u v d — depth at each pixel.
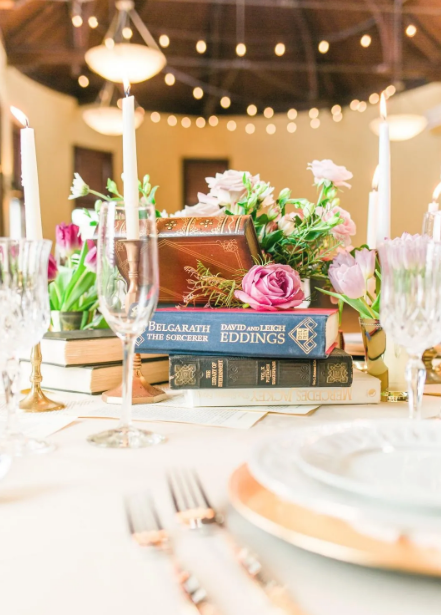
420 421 0.62
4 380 0.70
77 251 1.35
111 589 0.35
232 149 7.96
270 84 7.60
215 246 0.97
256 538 0.42
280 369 0.87
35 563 0.38
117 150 7.67
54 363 1.00
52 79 6.86
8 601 0.34
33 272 0.69
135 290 0.69
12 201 6.33
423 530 0.36
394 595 0.35
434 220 0.96
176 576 0.37
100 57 5.23
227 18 6.73
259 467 0.45
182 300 1.07
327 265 1.19
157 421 0.80
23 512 0.47
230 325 0.87
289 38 7.00
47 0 5.95
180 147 7.90
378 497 0.40
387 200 1.01
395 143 7.54
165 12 6.53
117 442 0.67
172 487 0.52
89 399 0.96
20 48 6.30
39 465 0.60
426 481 0.46
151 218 0.69
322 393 0.90
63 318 1.28
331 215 1.15
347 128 7.73
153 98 7.62
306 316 0.85
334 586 0.36
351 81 7.44
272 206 1.17
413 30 6.13
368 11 6.51
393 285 0.72
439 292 0.71
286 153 7.92
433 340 0.72
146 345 0.91
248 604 0.33
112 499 0.50
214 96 7.71
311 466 0.44
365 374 0.97
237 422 0.79
